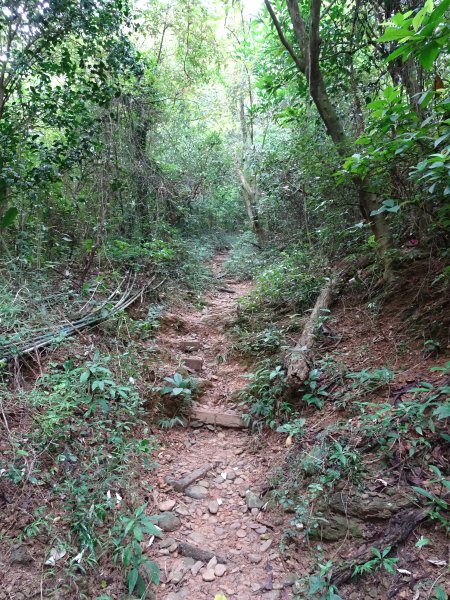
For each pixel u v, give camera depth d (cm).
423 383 266
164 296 625
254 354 463
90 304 466
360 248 498
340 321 436
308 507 252
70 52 605
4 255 490
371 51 605
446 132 238
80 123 571
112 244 670
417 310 368
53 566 215
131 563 225
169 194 861
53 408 283
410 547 212
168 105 981
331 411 322
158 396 378
